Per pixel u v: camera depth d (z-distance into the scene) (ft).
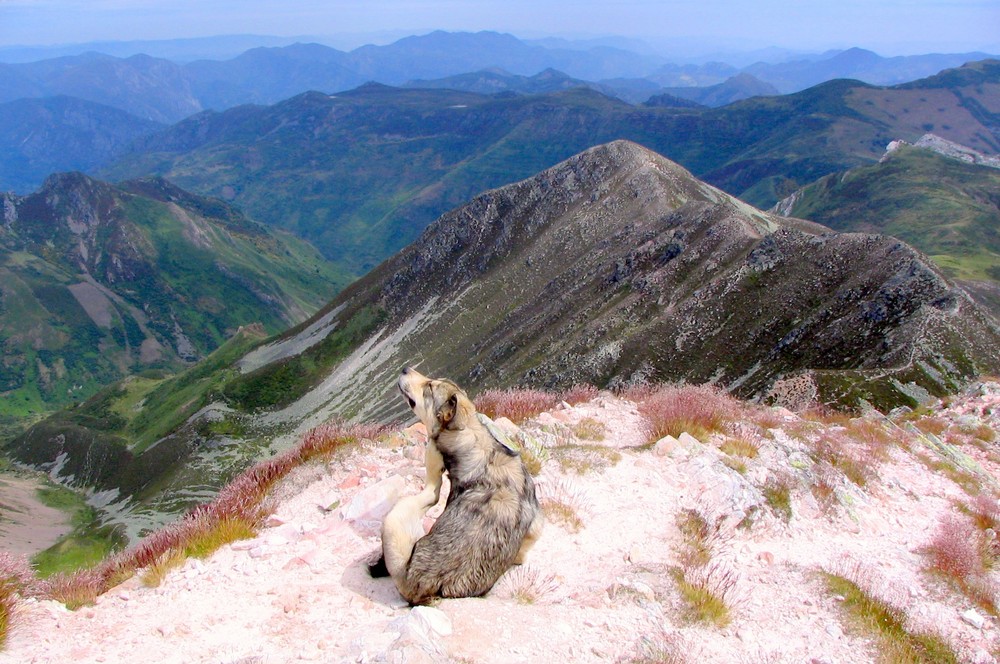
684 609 22.20
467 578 20.79
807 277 346.13
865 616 23.49
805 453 37.78
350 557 24.35
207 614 20.65
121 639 19.25
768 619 22.86
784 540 28.99
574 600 22.04
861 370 237.25
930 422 58.85
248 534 26.48
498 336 544.62
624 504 29.60
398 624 18.31
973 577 27.61
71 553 399.85
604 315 422.00
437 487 23.31
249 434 598.75
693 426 38.78
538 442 35.53
